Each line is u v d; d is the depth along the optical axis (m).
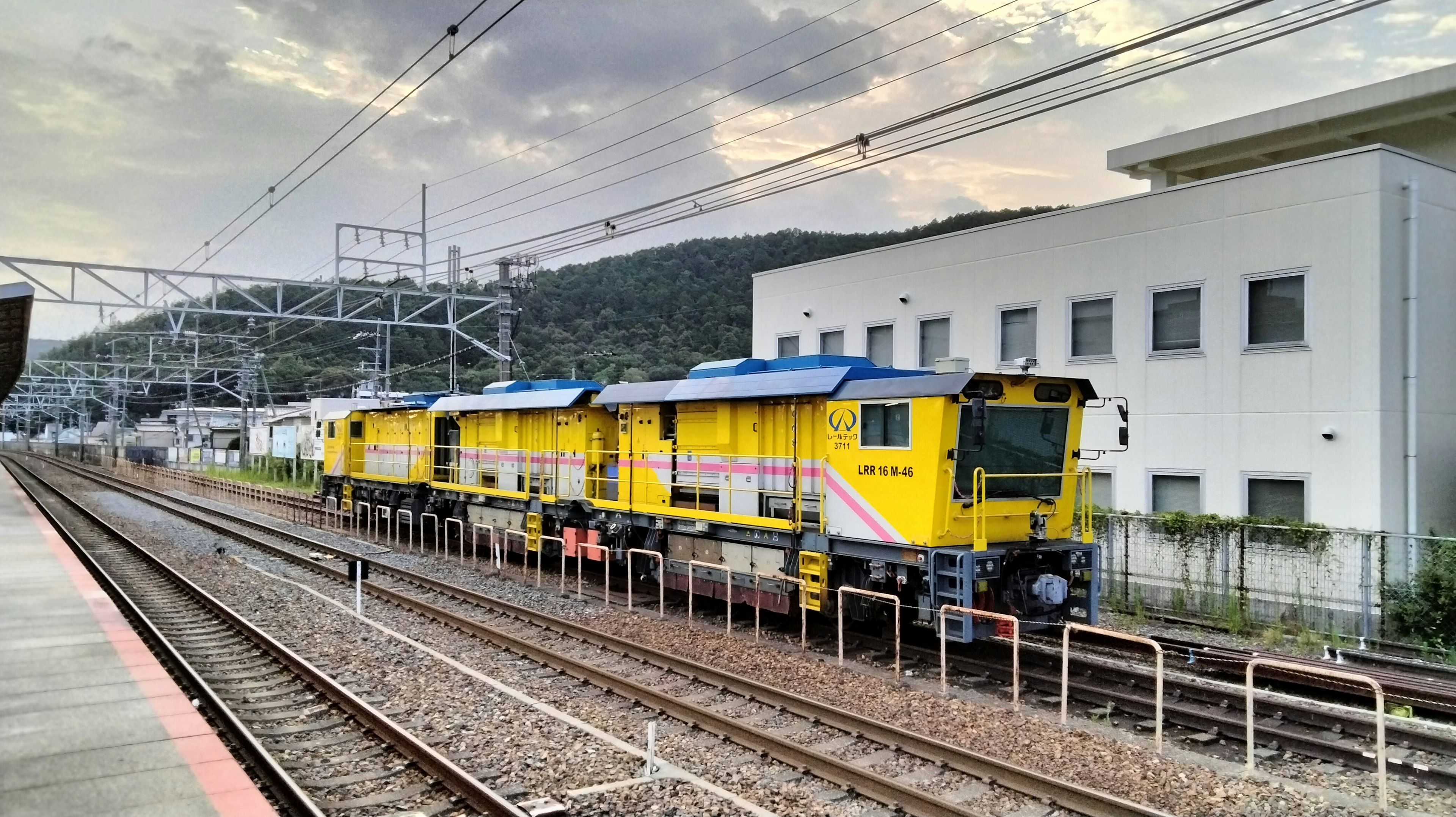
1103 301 19.20
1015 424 12.94
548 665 12.18
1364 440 15.34
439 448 26.36
